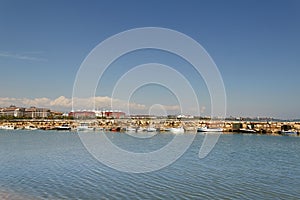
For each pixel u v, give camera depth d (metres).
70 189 26.19
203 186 27.72
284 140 87.00
